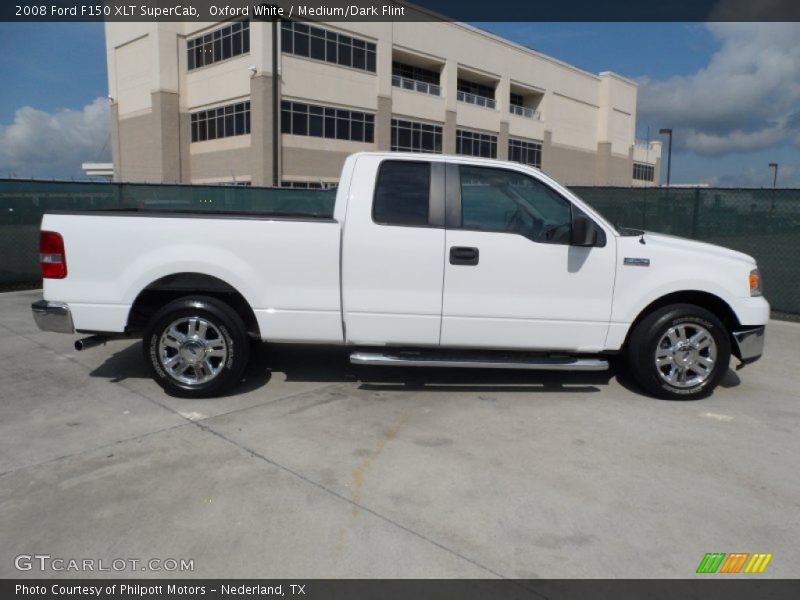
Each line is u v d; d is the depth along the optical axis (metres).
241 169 35.69
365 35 38.19
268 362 6.30
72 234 4.96
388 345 5.17
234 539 3.13
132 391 5.37
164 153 38.41
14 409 4.91
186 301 5.05
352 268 5.01
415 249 5.00
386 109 39.84
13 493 3.55
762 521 3.39
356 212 5.02
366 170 5.08
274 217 5.33
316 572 2.89
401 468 3.94
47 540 3.10
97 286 5.00
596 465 4.04
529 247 5.04
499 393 5.48
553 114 55.69
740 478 3.90
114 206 12.30
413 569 2.92
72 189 11.65
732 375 6.30
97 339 5.23
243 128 35.19
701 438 4.54
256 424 4.64
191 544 3.08
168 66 37.94
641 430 4.67
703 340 5.31
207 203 13.68
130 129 41.03
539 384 5.77
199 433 4.45
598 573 2.92
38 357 6.41
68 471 3.83
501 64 48.94
